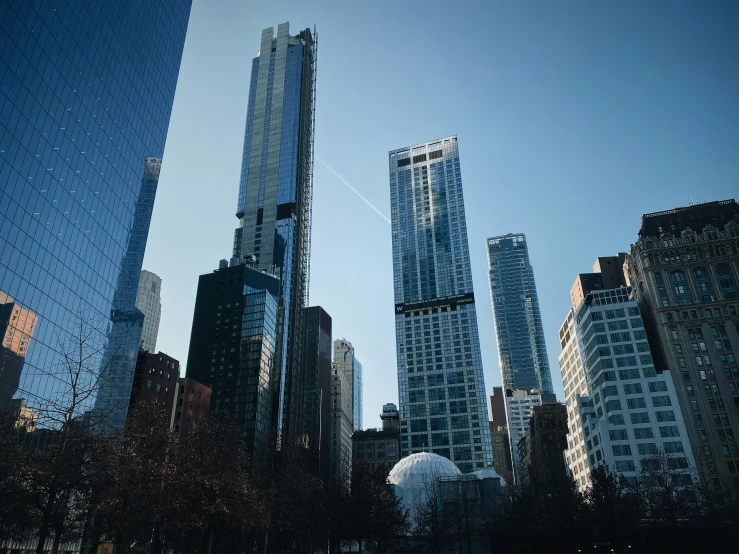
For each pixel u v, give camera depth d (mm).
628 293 164875
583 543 90938
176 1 156375
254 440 196750
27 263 94625
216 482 60469
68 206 106625
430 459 164875
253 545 107938
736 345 144000
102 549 93312
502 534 96688
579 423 169375
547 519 100250
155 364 149500
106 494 49594
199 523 58438
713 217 163625
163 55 147875
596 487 95938
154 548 75312
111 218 121750
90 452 43500
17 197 93000
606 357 151500
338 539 100250
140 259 133500
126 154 128750
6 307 89188
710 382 141625
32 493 42625
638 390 145375
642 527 85500
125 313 124938
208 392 176375
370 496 103562
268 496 74250
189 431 89000
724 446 133875
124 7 128375
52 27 102375
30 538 80625
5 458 42656
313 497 101812
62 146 105188
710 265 154875
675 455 135250
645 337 150750
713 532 82125
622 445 140625
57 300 101688
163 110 147125
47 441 56281
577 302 190250
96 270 115062
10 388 88000
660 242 160875
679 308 151125
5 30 90500
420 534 115000
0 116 89500
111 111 122625
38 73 98625
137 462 51219
